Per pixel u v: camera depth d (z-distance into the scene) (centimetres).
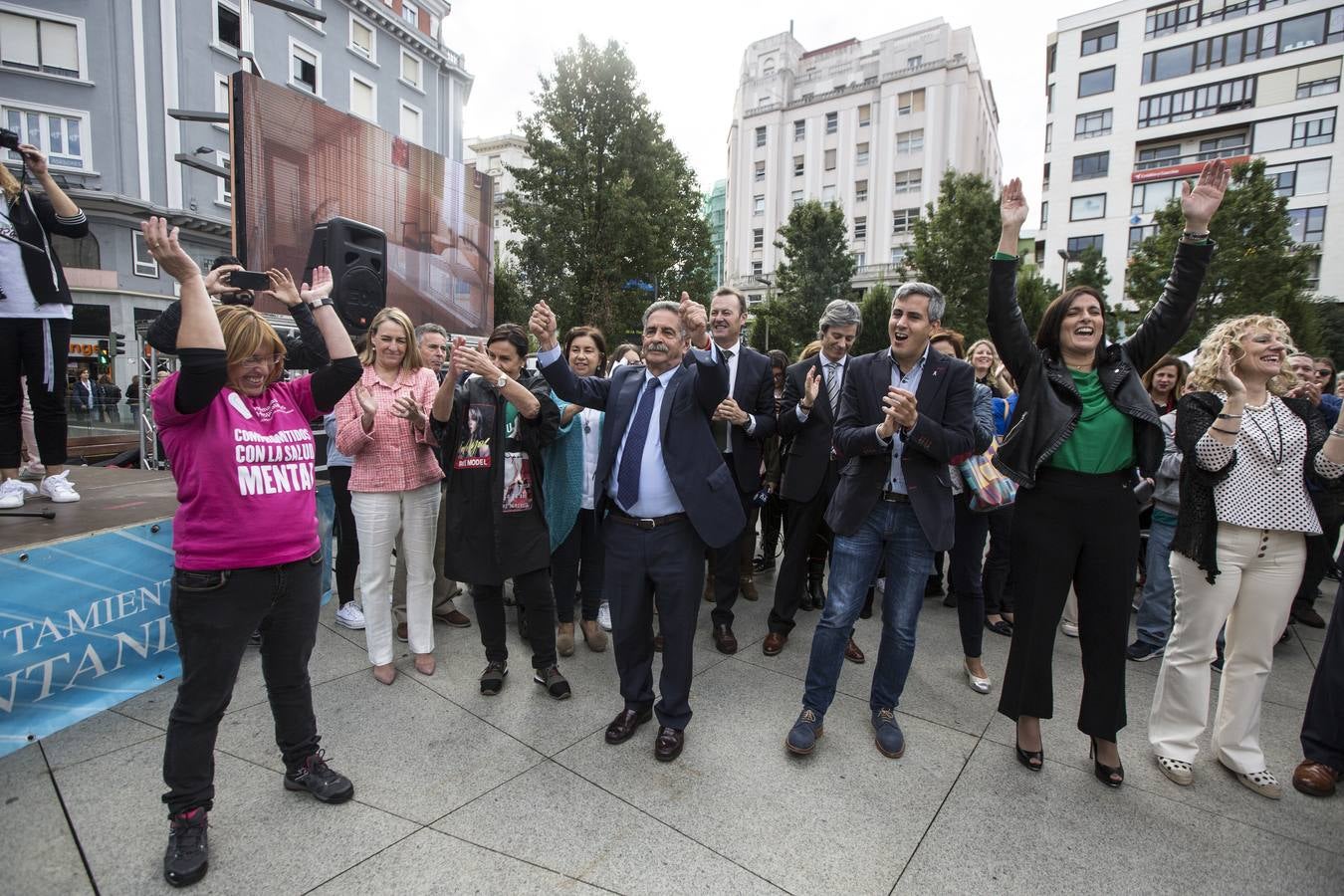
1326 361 555
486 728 271
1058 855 202
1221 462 235
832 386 362
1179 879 193
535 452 296
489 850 198
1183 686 246
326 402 217
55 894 177
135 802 215
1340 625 241
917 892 185
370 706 287
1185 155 3072
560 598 353
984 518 315
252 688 296
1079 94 3288
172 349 229
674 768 246
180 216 1831
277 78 2009
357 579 454
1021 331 248
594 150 1628
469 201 1238
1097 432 237
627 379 274
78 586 263
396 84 2406
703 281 1970
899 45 3675
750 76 4150
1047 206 3403
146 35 1761
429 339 399
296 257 870
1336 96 2727
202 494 186
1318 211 2775
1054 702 308
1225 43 2934
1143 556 476
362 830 206
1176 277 238
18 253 308
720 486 254
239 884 183
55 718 255
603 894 182
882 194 3712
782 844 204
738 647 364
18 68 1647
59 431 332
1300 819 223
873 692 271
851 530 257
